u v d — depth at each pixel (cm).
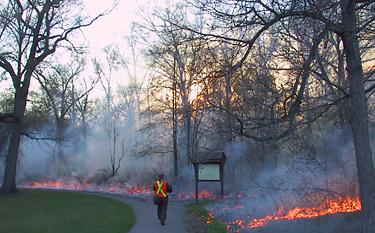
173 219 1614
